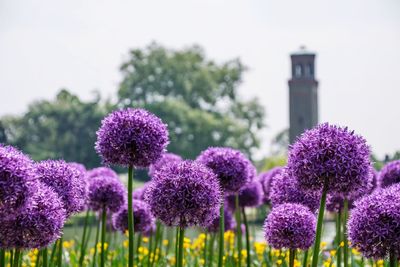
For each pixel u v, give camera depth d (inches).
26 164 302.5
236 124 3654.0
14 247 330.6
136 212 521.3
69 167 394.0
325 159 334.6
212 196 358.6
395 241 330.6
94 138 3774.6
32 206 327.0
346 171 329.4
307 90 3523.6
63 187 384.5
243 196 553.9
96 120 3769.7
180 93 4124.0
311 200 438.9
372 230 332.2
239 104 4116.6
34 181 304.2
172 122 3563.0
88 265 592.1
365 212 337.7
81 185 403.2
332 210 501.7
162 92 4133.9
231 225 576.4
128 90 4089.6
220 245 436.8
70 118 3767.2
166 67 4124.0
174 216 357.1
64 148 3772.1
